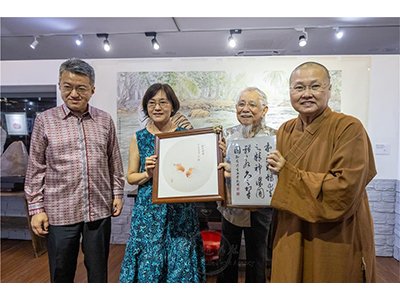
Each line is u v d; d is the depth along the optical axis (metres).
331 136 1.22
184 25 1.89
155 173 1.41
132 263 1.49
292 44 2.01
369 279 1.31
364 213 1.31
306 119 1.28
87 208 1.49
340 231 1.23
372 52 2.03
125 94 1.84
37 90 2.04
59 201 1.46
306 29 1.89
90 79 1.44
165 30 1.96
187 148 1.43
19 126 2.08
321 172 1.20
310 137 1.26
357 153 1.14
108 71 1.84
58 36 2.02
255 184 1.35
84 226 1.51
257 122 1.58
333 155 1.18
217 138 1.41
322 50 2.03
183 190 1.39
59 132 1.45
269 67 1.78
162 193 1.39
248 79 1.79
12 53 2.17
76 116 1.49
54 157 1.44
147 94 1.44
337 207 1.14
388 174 1.81
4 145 2.10
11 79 2.01
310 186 1.17
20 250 2.19
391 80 1.74
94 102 1.86
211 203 1.69
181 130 1.52
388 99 1.75
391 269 1.79
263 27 1.89
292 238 1.30
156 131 1.53
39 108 2.06
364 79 1.75
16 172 2.06
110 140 1.59
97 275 1.54
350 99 1.76
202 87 1.81
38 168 1.46
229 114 1.80
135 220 1.50
